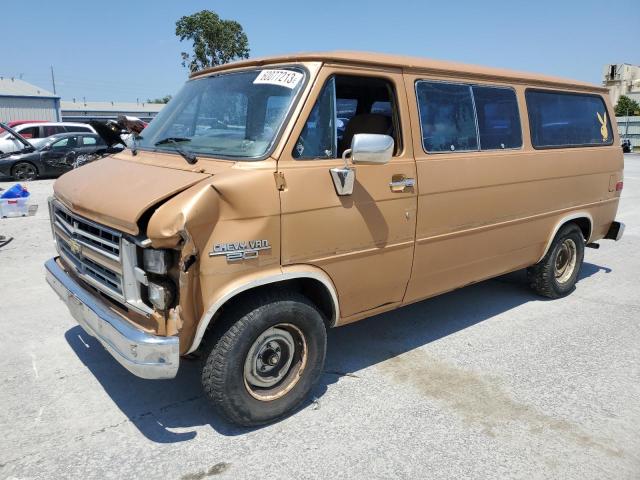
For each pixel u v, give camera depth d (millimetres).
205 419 3504
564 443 3320
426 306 5676
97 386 3867
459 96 4320
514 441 3330
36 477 2924
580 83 5758
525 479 2996
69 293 3557
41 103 37031
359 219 3559
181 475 2973
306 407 3670
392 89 3836
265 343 3312
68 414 3518
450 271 4434
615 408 3721
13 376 3979
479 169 4395
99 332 3191
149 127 4305
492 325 5164
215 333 3143
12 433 3301
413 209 3916
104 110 64062
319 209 3324
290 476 2982
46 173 16453
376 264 3764
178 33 34750
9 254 7234
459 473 3033
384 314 5418
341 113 3977
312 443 3277
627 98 52938
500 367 4297
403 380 4062
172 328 2865
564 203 5473
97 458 3094
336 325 3746
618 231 6395
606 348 4676
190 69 35531
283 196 3141
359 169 3533
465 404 3740
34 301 5492
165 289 2861
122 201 3018
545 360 4430
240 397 3244
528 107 5004
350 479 2967
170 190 2906
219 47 35062
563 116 5457
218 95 3814
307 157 3324
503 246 4875
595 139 5910
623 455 3217
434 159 4031
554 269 5734
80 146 16938
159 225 2744
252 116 3477
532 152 4953
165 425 3430
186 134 3850
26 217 9727
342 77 3545
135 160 3773
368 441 3305
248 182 3004
